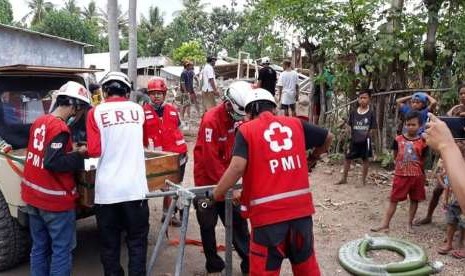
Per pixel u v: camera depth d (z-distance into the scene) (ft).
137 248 12.84
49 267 13.33
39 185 12.35
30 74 16.70
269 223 10.27
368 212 20.40
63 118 12.53
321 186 24.16
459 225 15.97
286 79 37.32
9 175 14.05
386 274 14.53
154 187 13.92
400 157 17.74
